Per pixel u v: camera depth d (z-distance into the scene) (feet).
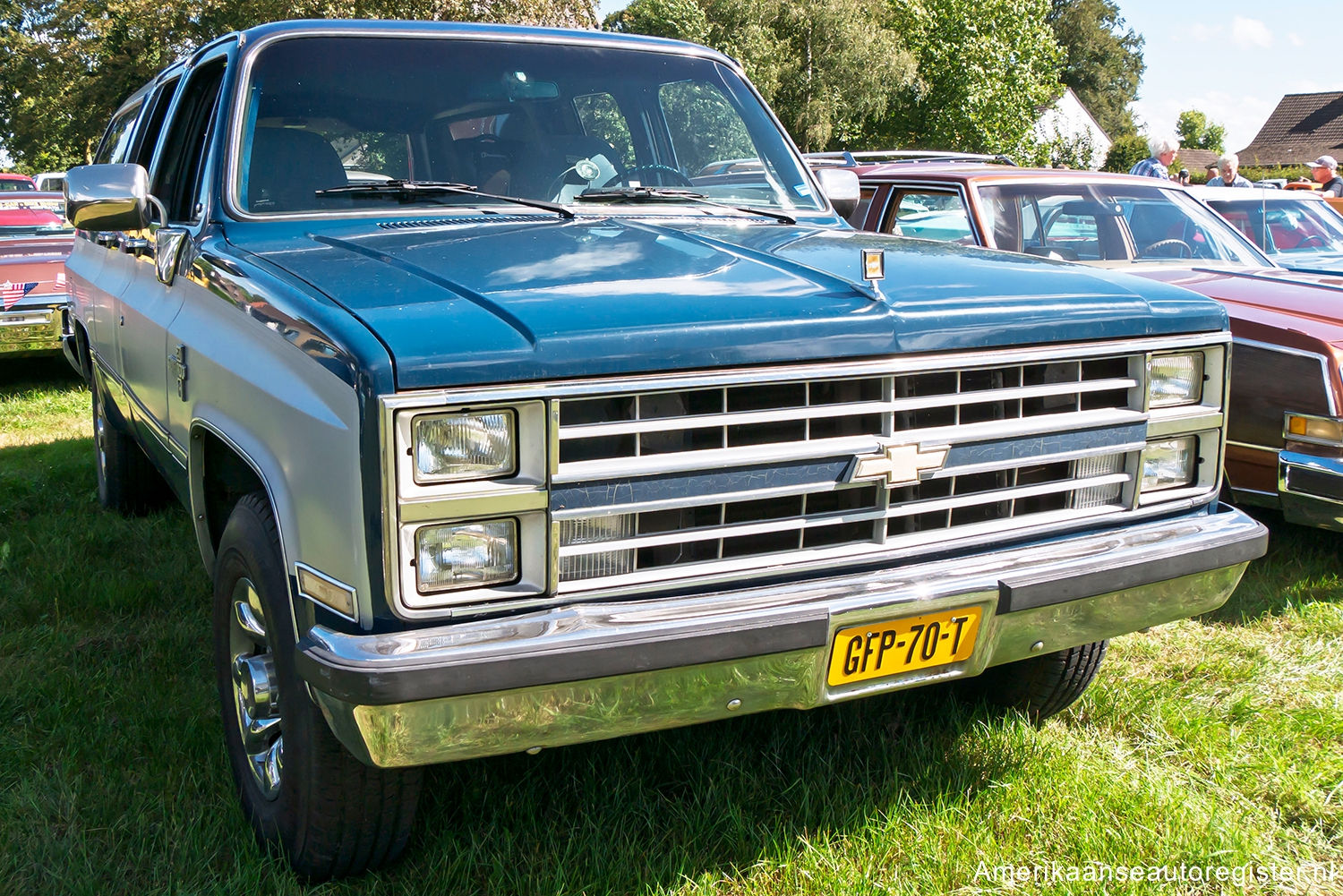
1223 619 13.09
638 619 6.39
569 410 6.30
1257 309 13.96
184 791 8.70
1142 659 11.90
